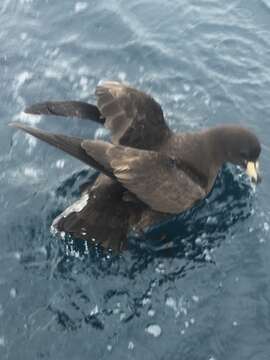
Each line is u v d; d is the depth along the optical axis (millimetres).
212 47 2213
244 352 1607
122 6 2330
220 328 1642
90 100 2074
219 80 2125
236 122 2027
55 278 1712
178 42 2225
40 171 1899
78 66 2164
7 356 1600
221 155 1844
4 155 1931
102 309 1668
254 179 1841
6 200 1837
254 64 2174
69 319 1650
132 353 1605
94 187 1758
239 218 1830
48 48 2211
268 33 2266
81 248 1757
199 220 1829
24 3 2342
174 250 1774
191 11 2318
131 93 1810
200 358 1600
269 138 1999
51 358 1598
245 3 2348
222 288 1704
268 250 1767
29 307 1666
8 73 2143
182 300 1684
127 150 1663
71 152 1605
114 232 1758
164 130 1824
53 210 1819
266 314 1660
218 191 1888
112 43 2223
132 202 1749
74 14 2303
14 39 2236
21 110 2041
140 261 1750
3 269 1723
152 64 2164
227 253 1766
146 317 1656
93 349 1609
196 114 2039
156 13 2311
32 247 1759
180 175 1723
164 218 1814
